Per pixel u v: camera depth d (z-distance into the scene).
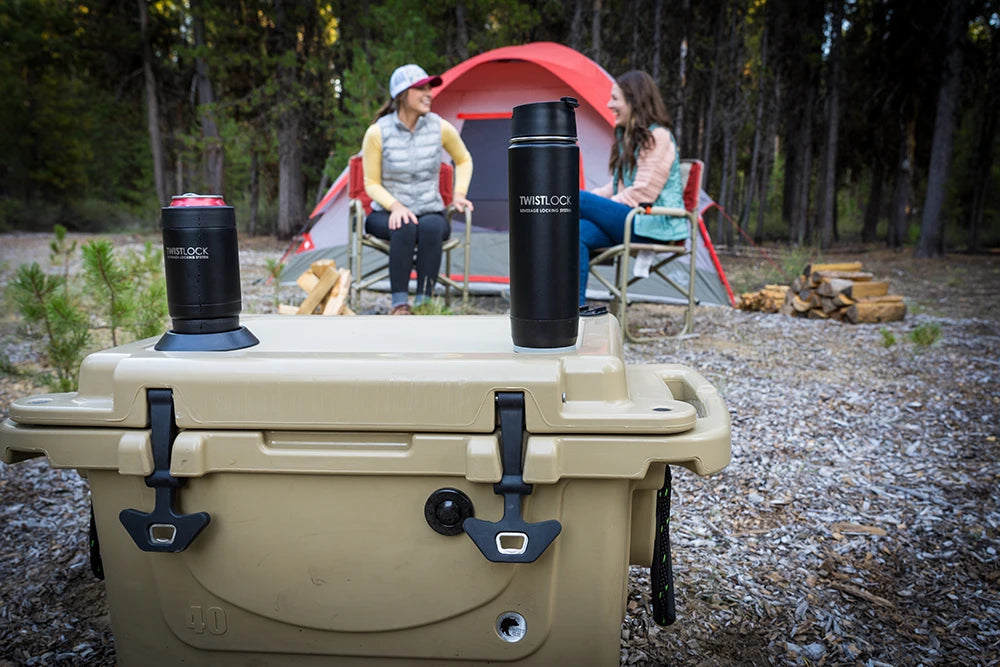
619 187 4.43
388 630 1.06
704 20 18.53
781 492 2.38
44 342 3.76
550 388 0.95
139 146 22.56
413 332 1.30
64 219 19.98
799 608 1.71
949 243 19.03
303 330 1.32
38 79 21.03
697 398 1.17
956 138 19.09
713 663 1.51
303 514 1.03
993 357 4.35
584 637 1.04
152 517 1.01
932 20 15.17
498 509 1.00
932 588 1.82
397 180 4.05
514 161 1.04
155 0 19.50
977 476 2.54
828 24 17.94
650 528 1.26
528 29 15.50
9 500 2.28
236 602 1.07
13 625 1.62
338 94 18.94
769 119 19.83
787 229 21.36
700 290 6.48
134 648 1.12
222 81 19.16
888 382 3.73
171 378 0.99
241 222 22.31
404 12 12.08
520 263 1.05
